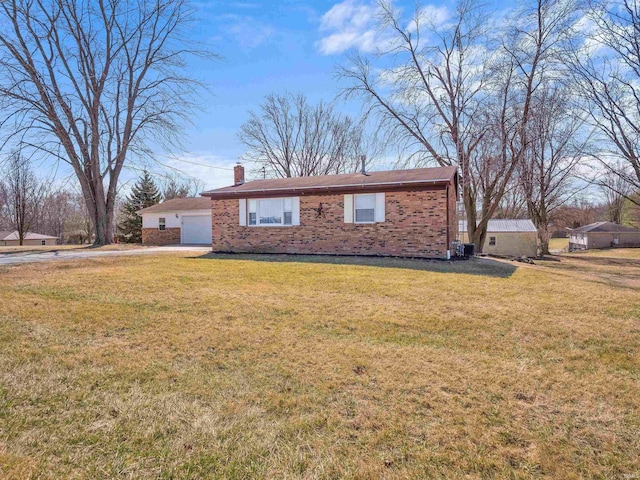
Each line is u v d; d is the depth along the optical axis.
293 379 3.74
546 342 4.86
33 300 6.32
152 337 4.83
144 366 3.99
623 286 8.82
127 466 2.42
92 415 3.03
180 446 2.65
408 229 13.59
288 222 15.61
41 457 2.49
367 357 4.30
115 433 2.79
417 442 2.73
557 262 18.62
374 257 13.52
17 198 31.81
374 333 5.10
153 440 2.72
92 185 21.06
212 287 7.74
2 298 6.40
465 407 3.24
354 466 2.46
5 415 2.99
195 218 24.94
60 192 38.12
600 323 5.60
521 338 5.00
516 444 2.73
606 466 2.51
